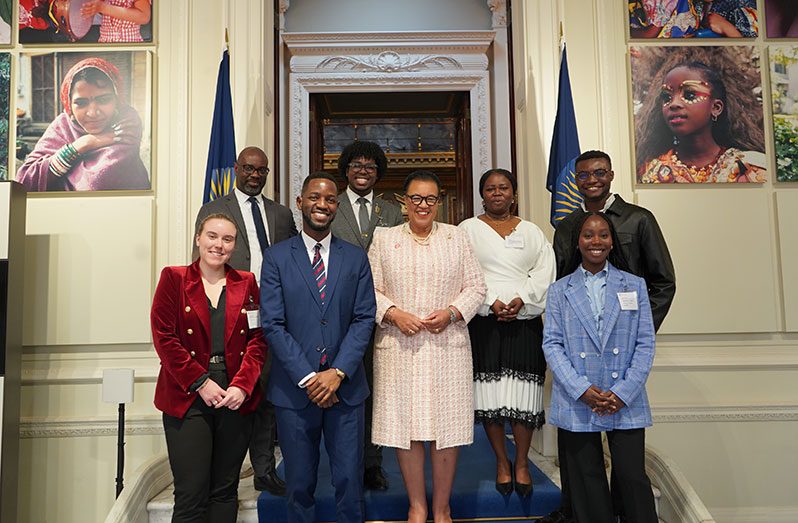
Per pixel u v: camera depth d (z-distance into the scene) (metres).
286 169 5.64
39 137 3.90
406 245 2.70
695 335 3.90
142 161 3.88
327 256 2.60
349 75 5.60
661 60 4.00
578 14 4.10
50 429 3.68
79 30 3.96
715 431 3.79
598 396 2.43
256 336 2.54
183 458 2.39
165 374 2.44
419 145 7.50
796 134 3.99
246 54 3.99
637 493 2.46
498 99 5.57
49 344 3.77
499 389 2.83
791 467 3.78
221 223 2.48
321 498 2.84
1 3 3.98
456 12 5.74
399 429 2.55
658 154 3.94
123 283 3.82
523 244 2.89
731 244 3.92
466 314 2.58
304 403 2.44
